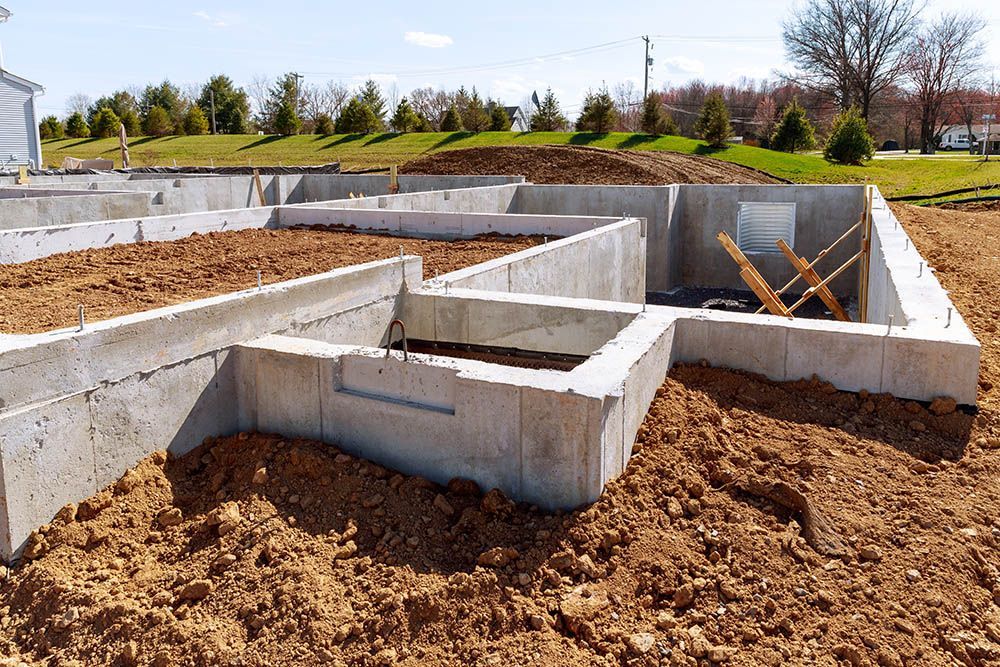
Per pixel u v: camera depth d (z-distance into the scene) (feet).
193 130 168.55
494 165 85.61
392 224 42.37
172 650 11.55
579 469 14.10
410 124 145.28
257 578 12.85
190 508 15.11
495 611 11.95
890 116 194.08
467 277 25.79
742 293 55.67
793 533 13.55
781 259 55.11
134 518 14.57
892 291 23.45
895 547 13.23
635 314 20.15
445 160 88.94
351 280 21.62
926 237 41.73
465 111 147.95
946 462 15.55
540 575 12.66
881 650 11.18
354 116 144.25
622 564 12.96
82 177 76.18
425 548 13.62
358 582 12.80
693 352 19.26
